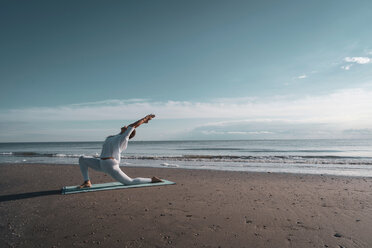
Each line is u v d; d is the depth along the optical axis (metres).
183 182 6.91
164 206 4.27
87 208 4.13
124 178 5.86
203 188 5.95
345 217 3.64
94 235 2.97
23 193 5.41
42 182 6.87
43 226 3.29
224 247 2.64
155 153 29.27
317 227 3.23
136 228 3.20
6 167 10.92
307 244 2.70
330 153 25.12
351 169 11.09
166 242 2.77
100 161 5.72
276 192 5.52
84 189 5.62
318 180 7.44
